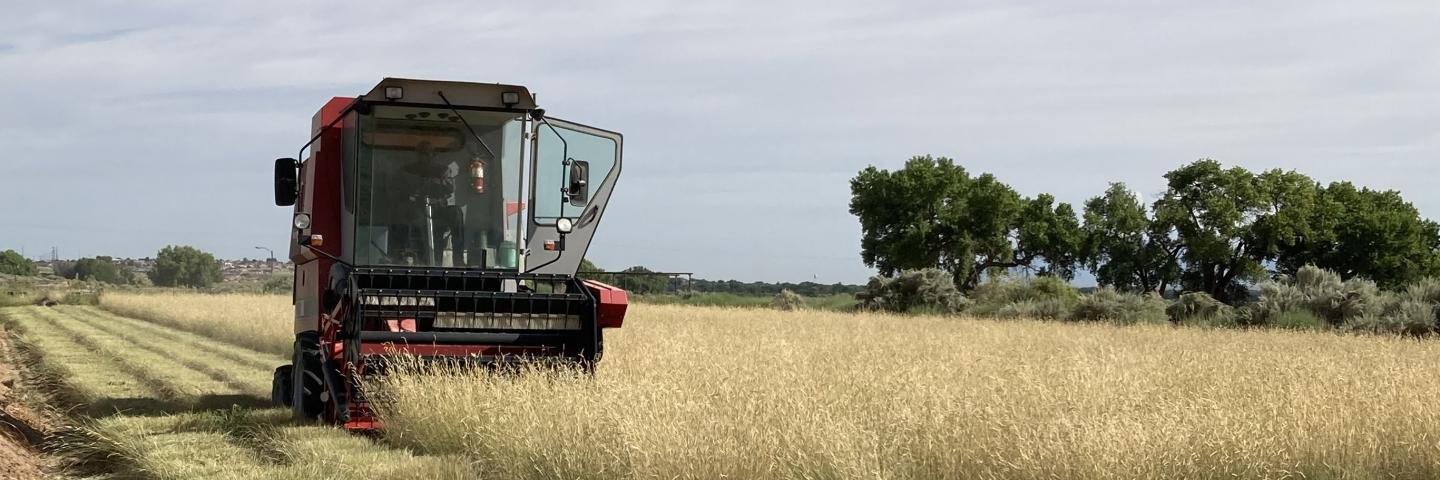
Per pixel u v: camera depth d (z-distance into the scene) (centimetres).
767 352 1700
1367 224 7212
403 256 1213
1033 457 780
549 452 865
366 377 1095
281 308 3516
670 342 1745
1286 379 1204
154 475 902
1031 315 4191
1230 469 804
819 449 788
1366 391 1058
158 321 3600
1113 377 1225
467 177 1223
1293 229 7075
